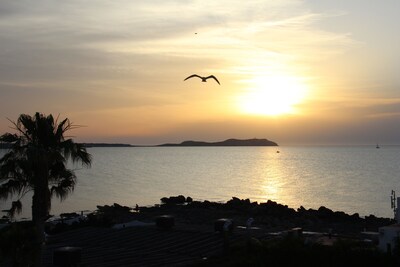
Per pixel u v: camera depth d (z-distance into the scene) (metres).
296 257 19.77
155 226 31.39
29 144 20.02
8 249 17.39
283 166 192.00
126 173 157.75
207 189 108.06
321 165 196.50
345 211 72.75
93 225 37.59
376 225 49.25
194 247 25.72
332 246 20.48
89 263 22.61
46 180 20.06
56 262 21.08
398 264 18.56
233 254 23.19
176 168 184.25
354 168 172.88
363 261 18.91
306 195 94.56
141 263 22.48
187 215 56.03
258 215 55.66
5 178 20.00
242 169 174.00
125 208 67.88
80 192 100.44
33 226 18.98
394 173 146.25
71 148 20.67
